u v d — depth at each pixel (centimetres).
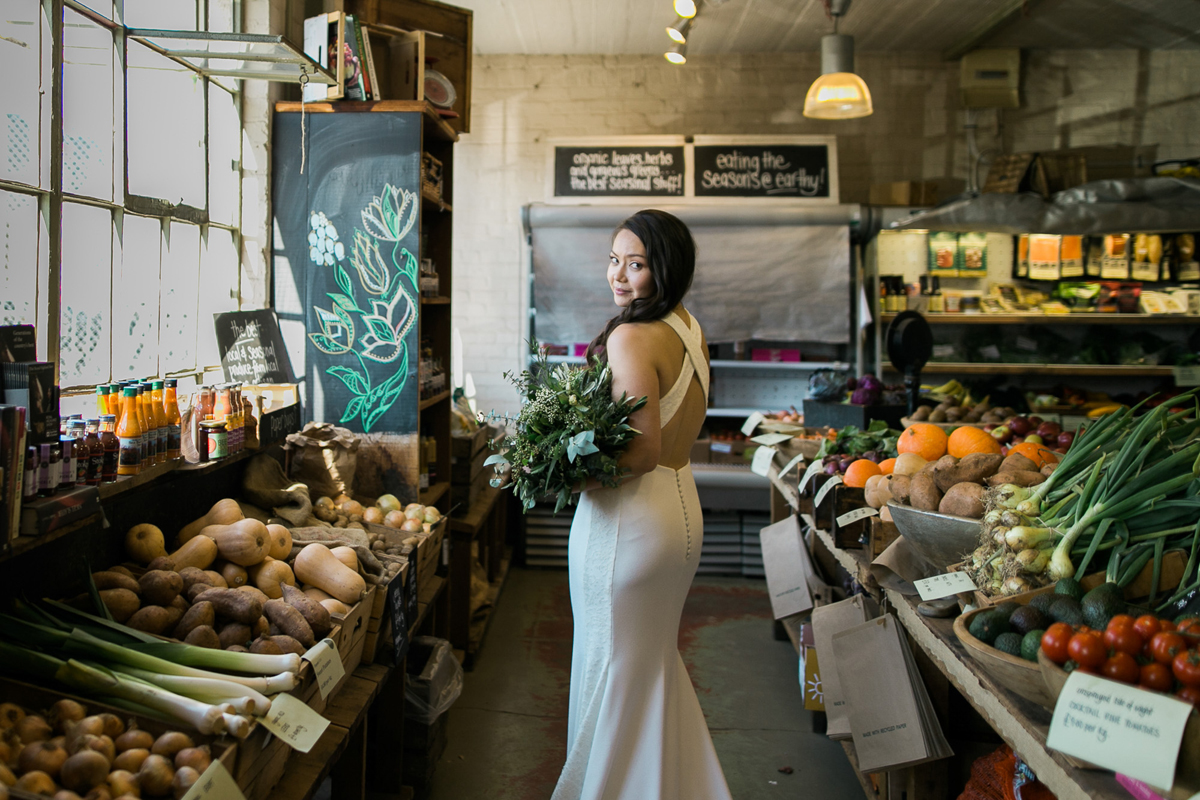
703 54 595
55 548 178
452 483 399
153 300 255
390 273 308
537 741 318
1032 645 137
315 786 173
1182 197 483
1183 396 183
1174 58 590
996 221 495
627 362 193
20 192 195
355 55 303
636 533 198
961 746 223
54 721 139
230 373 263
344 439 288
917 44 579
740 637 434
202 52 250
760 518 541
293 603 193
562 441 185
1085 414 551
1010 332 587
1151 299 563
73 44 216
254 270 311
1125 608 141
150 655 158
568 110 598
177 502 229
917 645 231
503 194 600
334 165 307
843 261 518
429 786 282
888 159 599
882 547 228
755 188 543
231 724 142
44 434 157
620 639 200
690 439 211
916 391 400
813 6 505
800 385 581
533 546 547
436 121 331
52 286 205
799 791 288
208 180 286
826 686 267
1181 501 163
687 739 212
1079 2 504
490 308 604
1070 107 595
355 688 214
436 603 348
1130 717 112
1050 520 174
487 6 504
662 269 200
